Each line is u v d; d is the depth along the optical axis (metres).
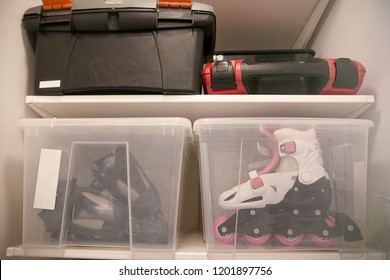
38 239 0.62
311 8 0.90
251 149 0.64
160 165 0.63
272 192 0.61
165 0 0.67
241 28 1.01
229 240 0.61
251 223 0.62
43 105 0.71
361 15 0.75
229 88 0.69
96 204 0.63
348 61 0.69
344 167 0.64
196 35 0.68
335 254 0.60
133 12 0.67
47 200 0.62
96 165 0.64
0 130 0.64
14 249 0.62
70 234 0.63
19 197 0.71
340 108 0.72
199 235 0.88
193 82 0.67
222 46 1.14
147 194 0.62
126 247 0.62
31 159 0.64
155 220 0.62
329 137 0.65
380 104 0.68
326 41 0.96
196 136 0.72
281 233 0.61
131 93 0.70
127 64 0.67
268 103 0.69
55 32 0.70
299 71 0.67
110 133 0.64
